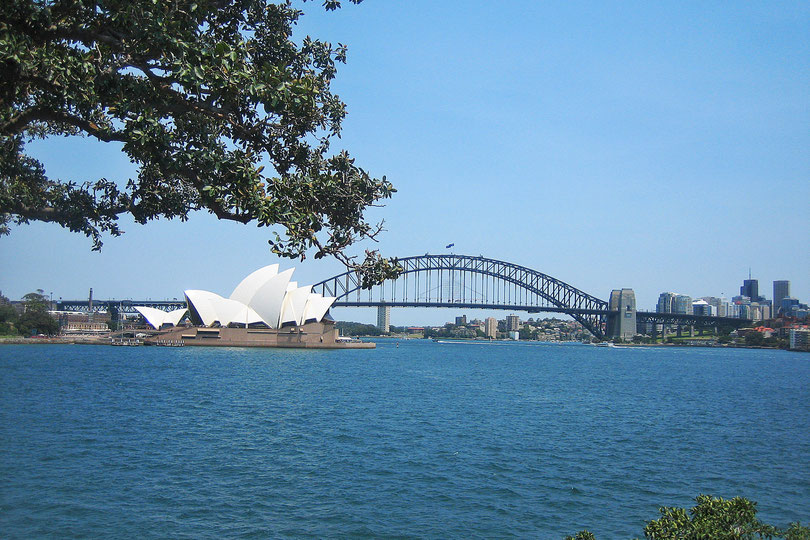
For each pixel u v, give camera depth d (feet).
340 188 41.93
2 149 43.73
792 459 103.91
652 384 275.18
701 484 85.81
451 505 73.61
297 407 154.81
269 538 62.08
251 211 37.70
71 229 47.52
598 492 80.38
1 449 95.55
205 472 85.25
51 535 60.90
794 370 443.73
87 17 38.96
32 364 297.12
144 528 63.57
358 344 650.02
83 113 38.91
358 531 64.59
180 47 36.63
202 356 404.57
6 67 35.70
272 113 42.09
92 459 90.63
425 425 129.70
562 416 151.94
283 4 49.16
